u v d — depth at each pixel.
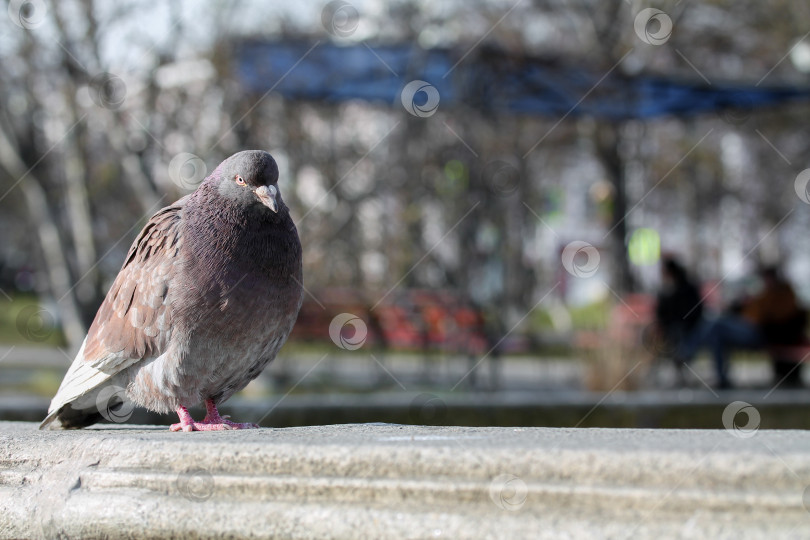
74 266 10.62
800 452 1.96
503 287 10.37
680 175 19.22
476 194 9.98
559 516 2.01
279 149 10.11
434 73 9.55
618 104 10.61
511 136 13.29
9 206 20.88
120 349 3.50
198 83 9.44
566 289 19.94
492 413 6.41
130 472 2.32
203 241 3.43
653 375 9.40
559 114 10.91
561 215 20.42
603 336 9.55
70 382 3.55
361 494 2.12
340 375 10.78
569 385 10.31
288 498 2.17
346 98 10.07
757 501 1.92
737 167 19.88
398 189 10.92
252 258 3.45
